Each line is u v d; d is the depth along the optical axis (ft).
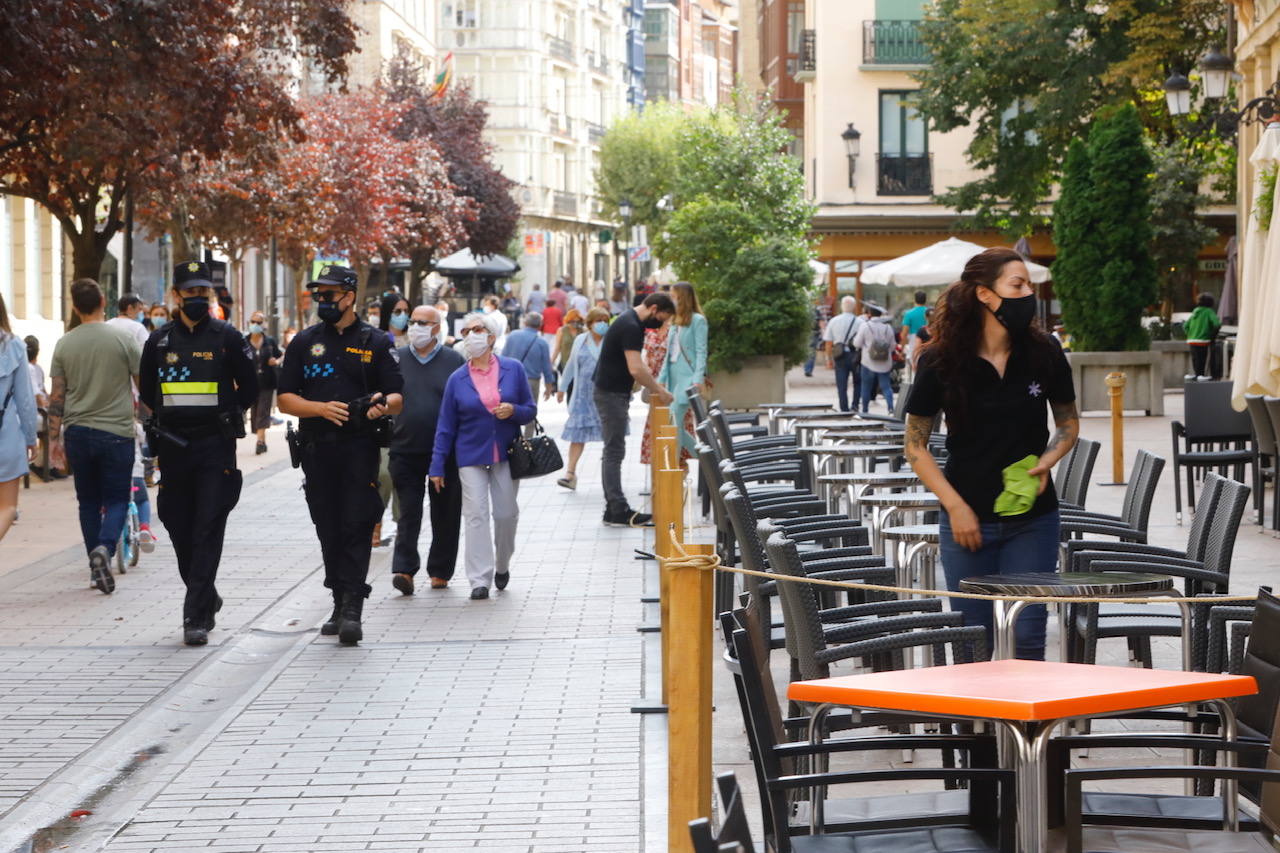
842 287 178.81
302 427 38.93
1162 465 32.83
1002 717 15.66
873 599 26.68
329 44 84.64
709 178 114.73
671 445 35.76
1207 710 20.75
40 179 77.92
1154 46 119.75
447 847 23.13
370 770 27.32
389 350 39.14
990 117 141.08
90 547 45.34
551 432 98.07
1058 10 131.64
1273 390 51.34
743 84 127.65
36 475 76.69
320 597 45.24
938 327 25.09
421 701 32.30
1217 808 18.04
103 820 25.34
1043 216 146.20
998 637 23.15
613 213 327.67
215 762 28.04
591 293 415.44
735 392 110.52
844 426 55.93
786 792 19.17
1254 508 56.18
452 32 363.35
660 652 35.47
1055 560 25.36
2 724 31.09
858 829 18.04
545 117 376.27
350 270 39.01
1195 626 25.67
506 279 257.96
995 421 24.97
